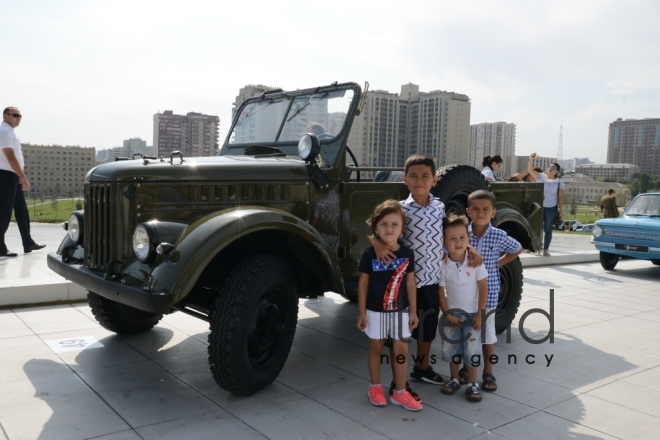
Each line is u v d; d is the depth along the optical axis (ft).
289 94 16.31
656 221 28.78
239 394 10.87
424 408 10.74
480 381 12.19
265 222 10.96
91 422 9.66
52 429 9.35
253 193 12.48
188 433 9.33
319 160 14.02
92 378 11.76
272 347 11.45
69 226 13.51
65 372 12.07
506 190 17.88
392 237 10.50
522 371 13.08
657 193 31.40
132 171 11.50
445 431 9.70
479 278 11.37
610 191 42.88
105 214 11.68
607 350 14.90
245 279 10.59
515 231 17.71
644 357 14.33
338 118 14.60
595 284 25.43
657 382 12.48
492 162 29.19
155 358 13.15
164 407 10.39
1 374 11.87
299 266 12.91
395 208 10.56
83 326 15.53
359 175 14.71
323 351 14.19
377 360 10.87
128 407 10.34
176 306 12.23
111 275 11.16
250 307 10.52
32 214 113.70
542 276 27.66
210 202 12.05
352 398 11.10
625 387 12.12
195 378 11.94
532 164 30.42
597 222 30.27
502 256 12.95
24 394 10.84
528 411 10.70
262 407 10.53
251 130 16.75
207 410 10.32
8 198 22.76
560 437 9.58
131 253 11.40
